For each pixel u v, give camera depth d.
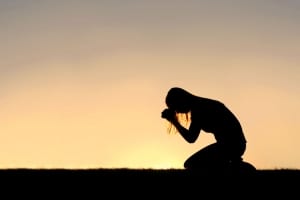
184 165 8.01
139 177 6.85
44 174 6.92
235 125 7.95
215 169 7.63
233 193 6.43
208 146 8.00
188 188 6.52
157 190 6.45
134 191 6.39
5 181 6.63
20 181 6.62
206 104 7.92
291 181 6.82
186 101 7.94
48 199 6.12
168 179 6.80
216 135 7.96
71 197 6.19
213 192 6.44
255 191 6.49
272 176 7.00
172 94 7.93
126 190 6.42
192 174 7.04
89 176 6.86
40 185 6.52
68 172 7.07
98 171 7.15
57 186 6.49
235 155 7.87
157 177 6.87
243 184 6.68
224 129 7.87
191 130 7.89
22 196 6.18
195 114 7.88
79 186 6.51
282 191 6.52
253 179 6.86
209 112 7.87
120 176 6.88
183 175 6.97
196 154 7.97
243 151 8.01
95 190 6.40
